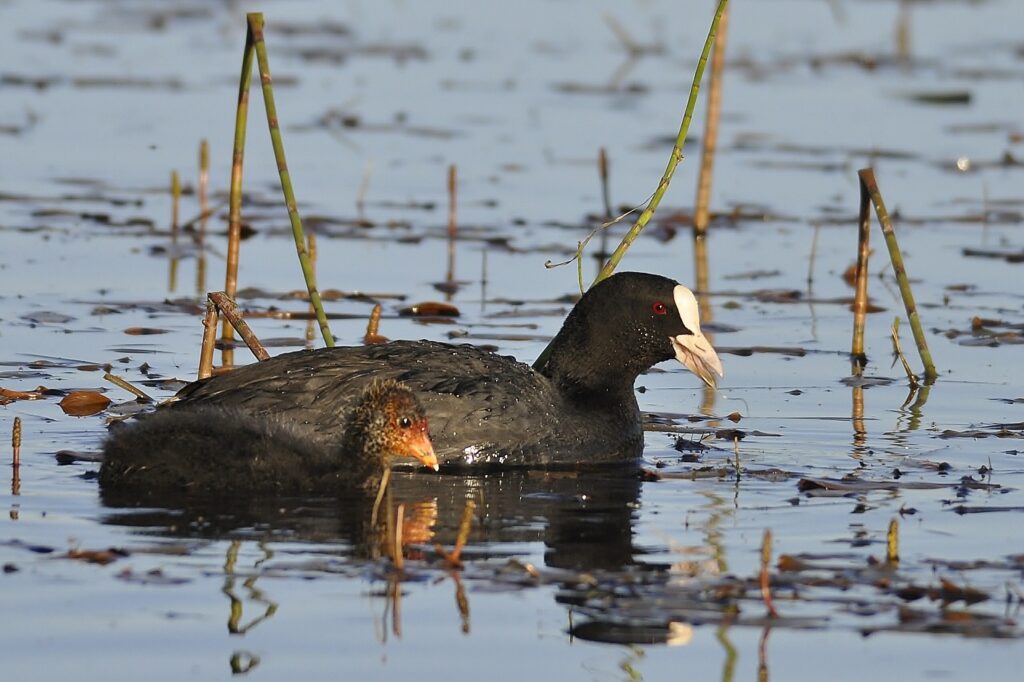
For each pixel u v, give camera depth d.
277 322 16.14
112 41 35.03
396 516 9.91
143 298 16.91
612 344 12.34
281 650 7.60
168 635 7.74
